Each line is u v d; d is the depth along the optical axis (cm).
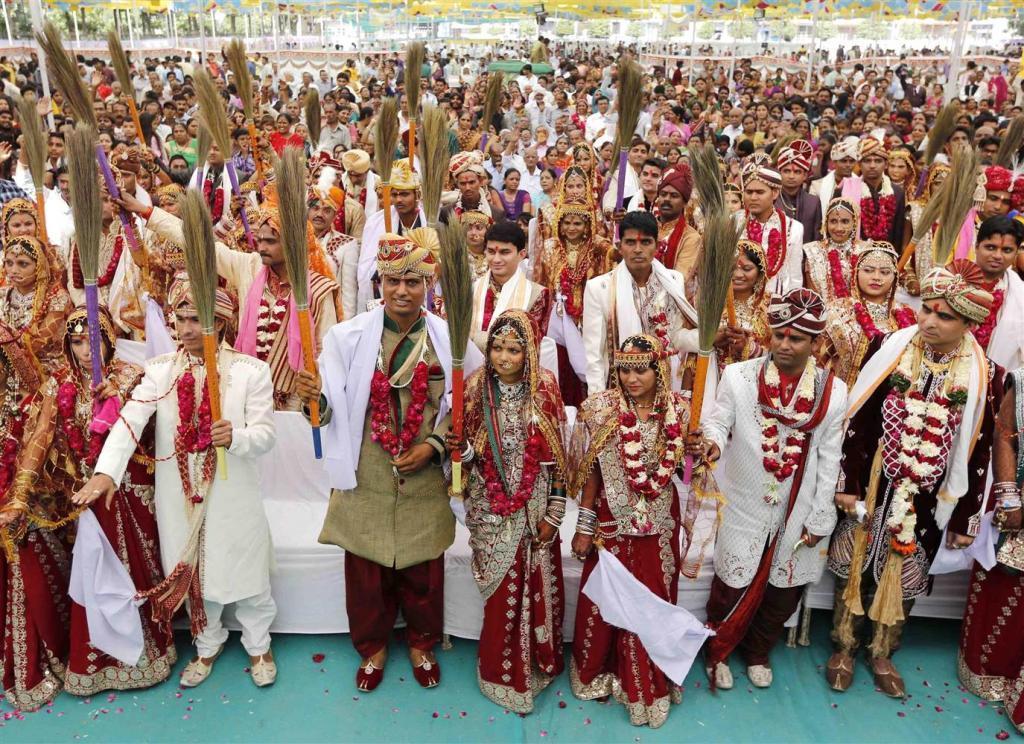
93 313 297
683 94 1733
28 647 313
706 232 288
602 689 323
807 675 339
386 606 328
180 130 1027
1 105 990
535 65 2484
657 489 297
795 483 311
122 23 2889
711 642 329
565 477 304
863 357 334
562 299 452
